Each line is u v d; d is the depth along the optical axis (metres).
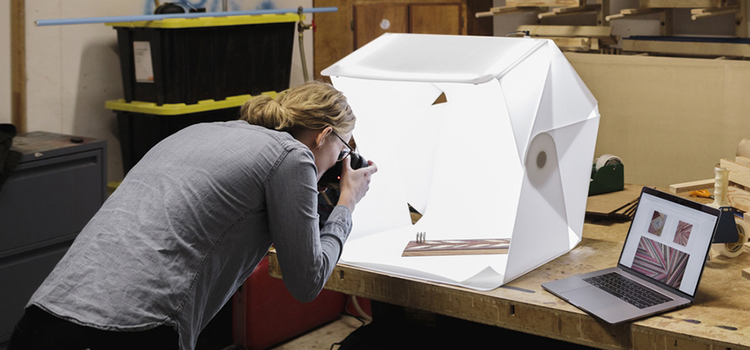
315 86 1.54
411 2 4.36
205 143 1.41
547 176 1.72
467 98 2.14
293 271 1.40
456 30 4.34
